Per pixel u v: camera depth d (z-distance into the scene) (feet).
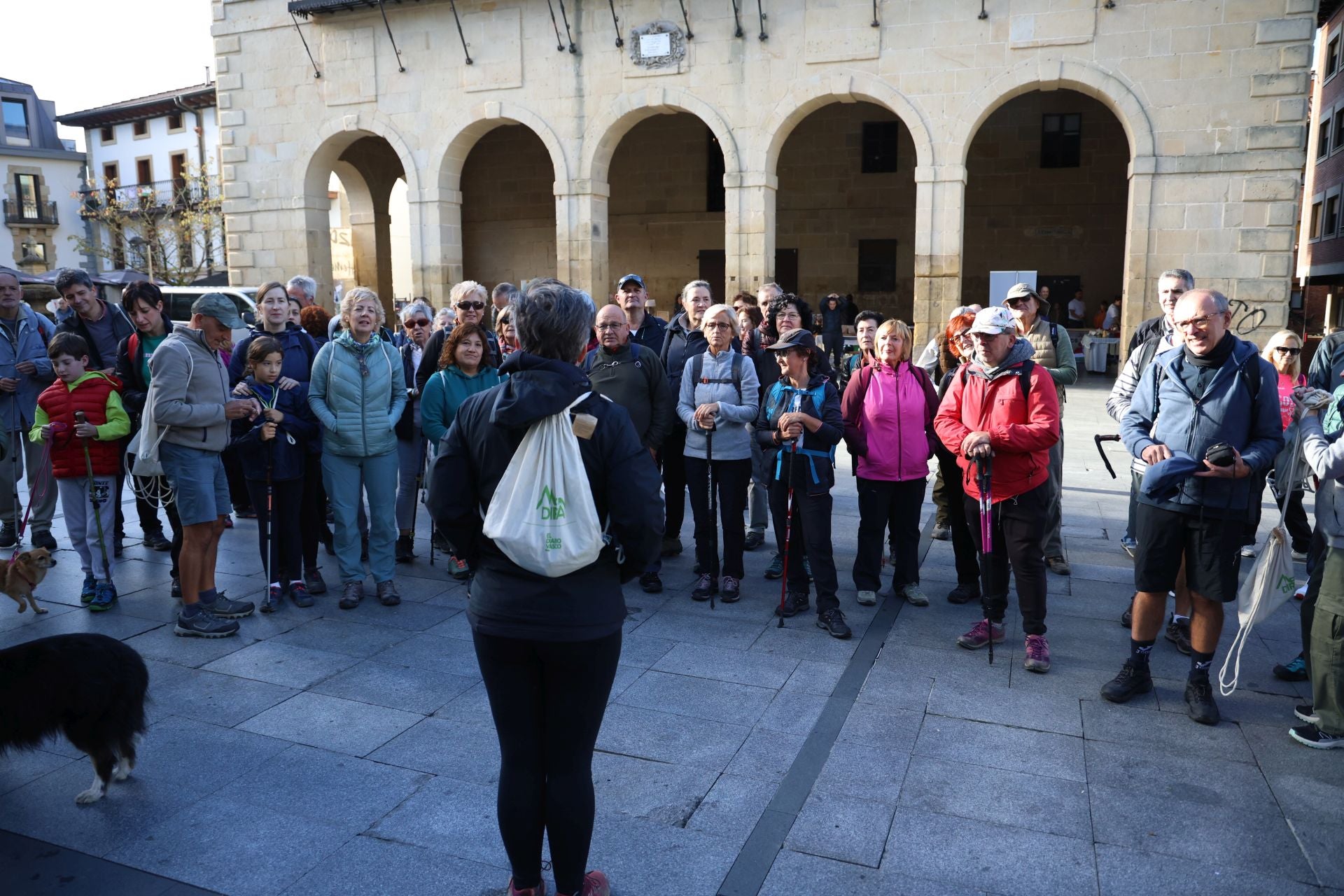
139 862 10.55
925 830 11.16
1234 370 13.50
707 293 22.75
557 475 8.48
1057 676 15.81
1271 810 11.60
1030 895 9.95
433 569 22.44
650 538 8.79
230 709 14.49
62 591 20.38
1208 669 14.42
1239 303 50.70
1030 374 15.74
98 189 150.51
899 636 17.78
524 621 8.62
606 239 64.75
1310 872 10.32
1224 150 49.78
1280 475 21.89
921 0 53.88
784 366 18.51
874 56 55.21
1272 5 47.91
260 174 71.00
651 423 19.69
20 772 12.70
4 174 150.10
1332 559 12.86
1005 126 81.20
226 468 23.00
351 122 67.92
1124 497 29.40
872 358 20.01
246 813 11.54
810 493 17.76
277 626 18.26
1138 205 51.60
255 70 70.08
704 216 88.63
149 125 145.79
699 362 20.08
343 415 18.83
